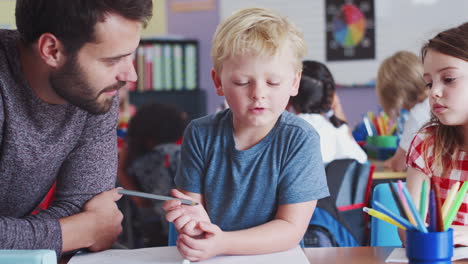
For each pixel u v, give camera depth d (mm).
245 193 1098
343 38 4199
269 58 992
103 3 938
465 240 970
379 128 2611
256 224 1098
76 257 1013
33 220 1023
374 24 4160
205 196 1131
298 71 1066
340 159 1791
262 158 1086
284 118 1103
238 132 1099
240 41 995
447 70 1067
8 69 1031
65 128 1094
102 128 1143
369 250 1000
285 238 1011
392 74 2465
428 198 843
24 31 992
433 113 1148
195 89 4258
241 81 1012
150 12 993
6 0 2273
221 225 1116
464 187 864
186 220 986
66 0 945
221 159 1112
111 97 1046
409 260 815
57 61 986
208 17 4398
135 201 2262
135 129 2291
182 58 4207
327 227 1584
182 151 1164
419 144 1243
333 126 2023
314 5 4215
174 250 1026
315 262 935
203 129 1138
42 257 785
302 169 1067
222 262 949
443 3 4055
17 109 1039
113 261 974
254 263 937
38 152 1076
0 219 990
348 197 1791
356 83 4219
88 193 1124
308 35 4242
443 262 794
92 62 983
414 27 4105
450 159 1203
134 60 4078
